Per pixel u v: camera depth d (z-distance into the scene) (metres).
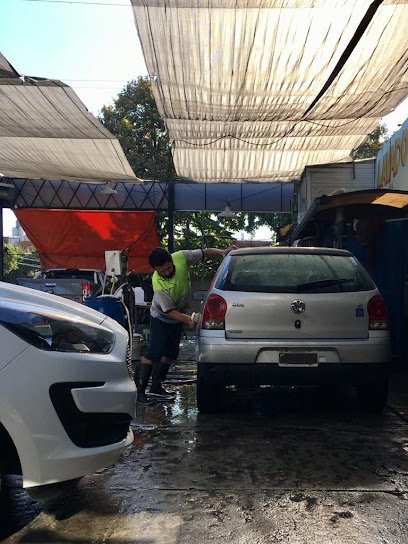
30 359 3.07
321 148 12.03
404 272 8.95
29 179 17.11
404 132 10.34
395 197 8.06
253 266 5.47
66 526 3.35
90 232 19.59
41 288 11.70
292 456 4.48
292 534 3.20
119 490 3.85
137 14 5.88
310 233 13.02
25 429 3.01
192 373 8.77
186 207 18.30
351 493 3.76
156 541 3.15
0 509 3.53
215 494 3.76
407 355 8.92
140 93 25.66
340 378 5.16
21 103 8.49
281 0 5.56
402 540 3.12
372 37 6.45
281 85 7.90
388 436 5.00
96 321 3.72
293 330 5.17
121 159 12.26
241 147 11.79
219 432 5.17
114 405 3.36
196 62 7.11
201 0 5.52
